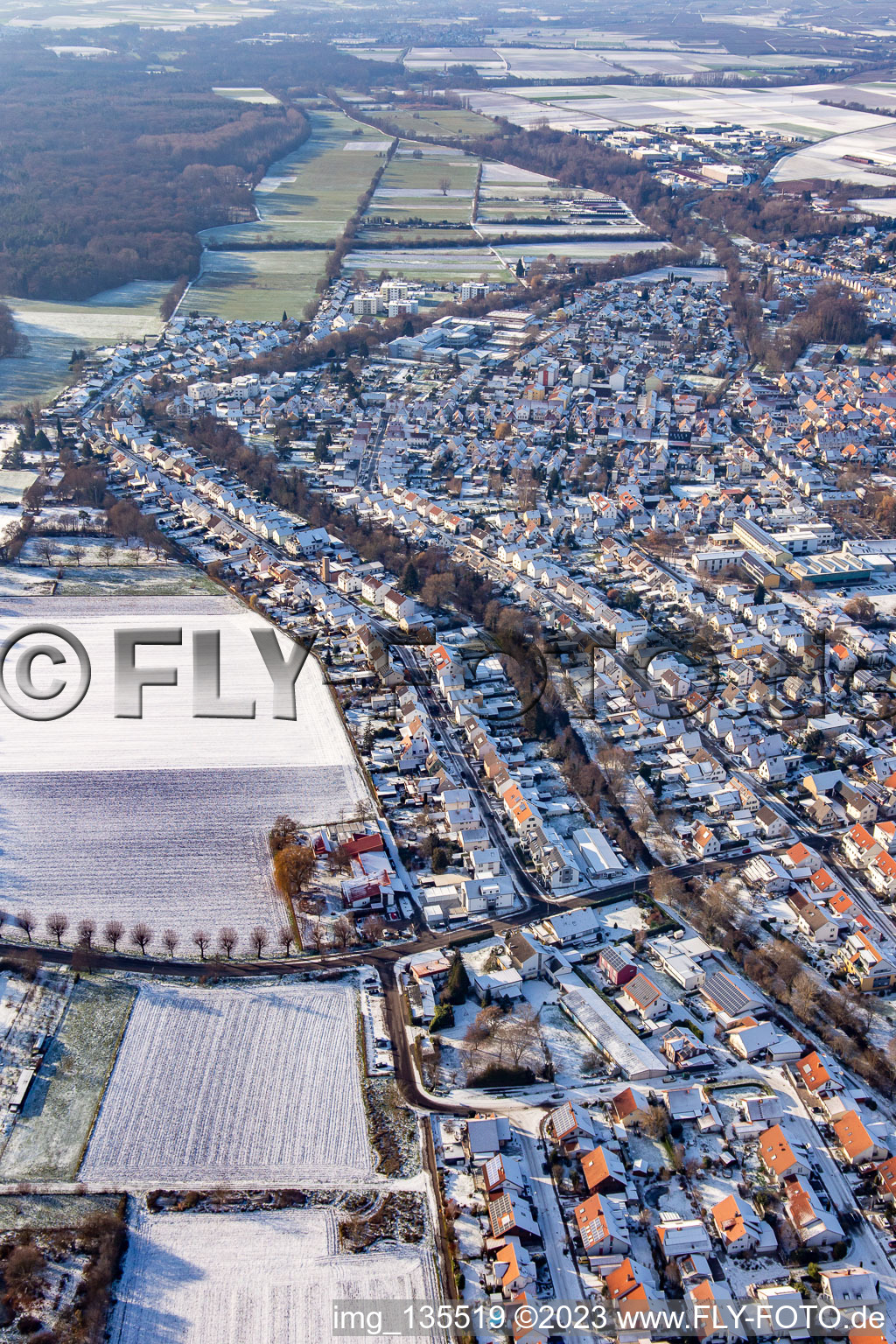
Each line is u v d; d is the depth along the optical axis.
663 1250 199.75
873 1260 199.88
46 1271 191.25
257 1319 186.12
